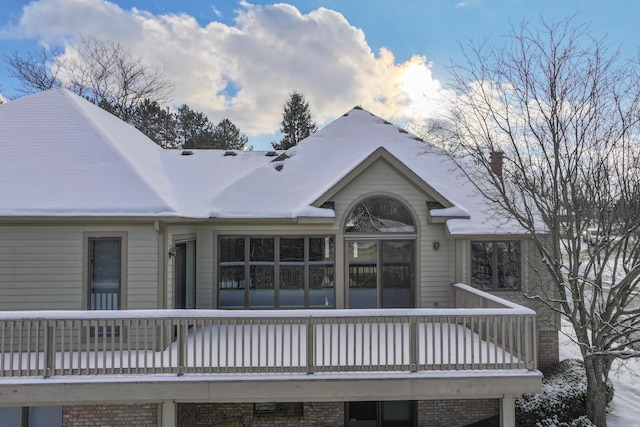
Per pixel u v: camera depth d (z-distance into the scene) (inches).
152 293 325.7
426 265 402.0
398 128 535.8
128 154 380.2
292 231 404.2
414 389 262.8
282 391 260.5
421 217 403.2
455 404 346.0
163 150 530.9
